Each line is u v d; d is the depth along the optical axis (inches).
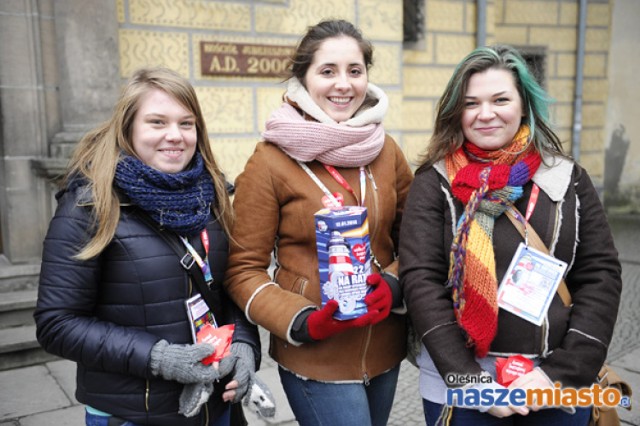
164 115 61.6
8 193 161.2
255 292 67.4
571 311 65.4
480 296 62.2
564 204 65.6
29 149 162.1
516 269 64.1
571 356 62.0
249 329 69.6
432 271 66.7
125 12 173.9
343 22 73.7
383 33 218.8
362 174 71.9
